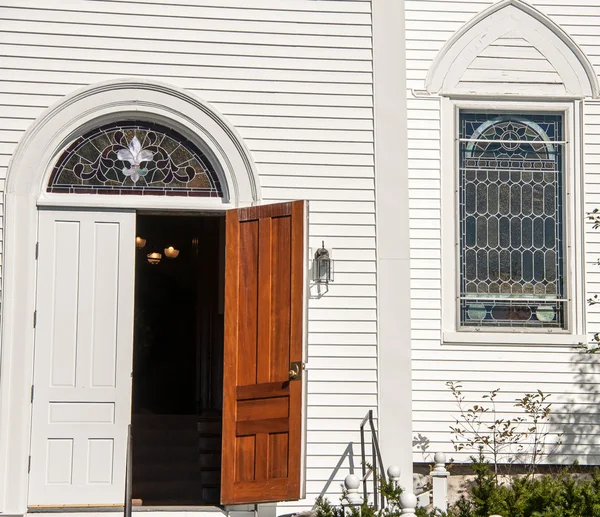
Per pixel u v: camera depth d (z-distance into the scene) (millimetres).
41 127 8344
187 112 8516
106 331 8312
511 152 9992
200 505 8453
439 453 8148
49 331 8250
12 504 7934
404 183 8633
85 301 8320
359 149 8648
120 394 8266
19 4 8406
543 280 9867
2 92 8336
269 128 8594
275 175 8555
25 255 8242
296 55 8664
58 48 8430
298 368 7809
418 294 9680
